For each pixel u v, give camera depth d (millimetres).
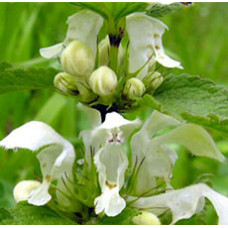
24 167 276
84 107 188
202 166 301
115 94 179
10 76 181
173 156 193
